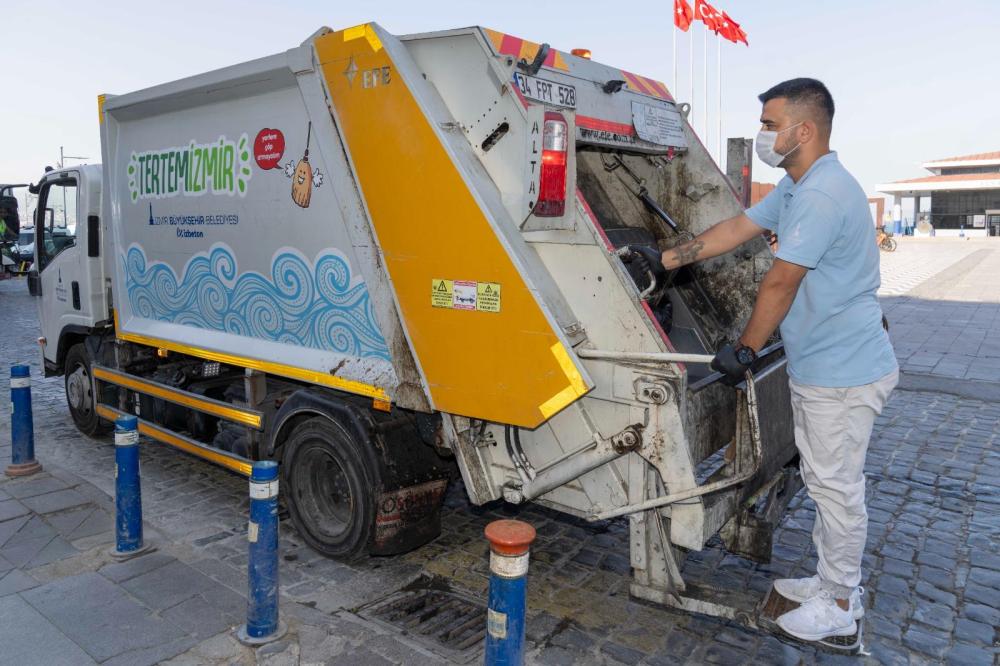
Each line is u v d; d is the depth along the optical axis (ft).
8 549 14.34
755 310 10.10
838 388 10.21
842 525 10.51
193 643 11.10
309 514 14.47
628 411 10.56
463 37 11.11
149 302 18.52
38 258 23.20
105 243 20.01
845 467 10.46
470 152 11.21
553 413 10.54
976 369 31.35
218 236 15.81
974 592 13.05
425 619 12.10
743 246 15.29
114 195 19.12
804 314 10.32
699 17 51.60
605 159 15.90
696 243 12.19
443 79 11.49
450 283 11.39
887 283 69.00
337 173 12.76
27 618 11.82
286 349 14.65
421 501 13.57
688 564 14.03
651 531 11.33
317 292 13.71
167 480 18.72
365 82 11.99
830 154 10.40
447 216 11.21
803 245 9.69
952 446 21.31
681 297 15.75
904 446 21.33
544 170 10.05
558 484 11.44
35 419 24.64
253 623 11.10
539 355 10.57
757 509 13.23
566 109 12.22
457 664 10.61
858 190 10.10
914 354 34.88
